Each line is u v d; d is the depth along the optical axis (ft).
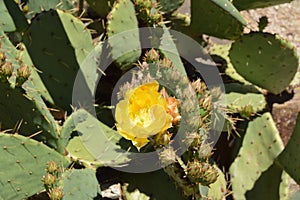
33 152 6.21
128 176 6.83
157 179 6.81
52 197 6.04
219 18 7.92
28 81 6.43
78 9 9.02
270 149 7.92
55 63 7.25
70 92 7.33
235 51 8.15
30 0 8.00
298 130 7.06
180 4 8.46
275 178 7.81
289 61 7.97
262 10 10.73
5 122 6.43
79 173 6.46
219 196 6.97
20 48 7.27
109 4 8.24
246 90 8.31
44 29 7.20
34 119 6.39
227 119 7.46
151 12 7.66
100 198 6.54
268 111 8.14
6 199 6.14
